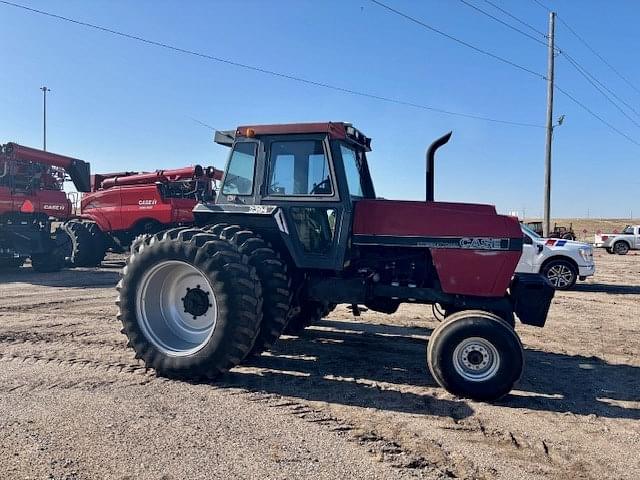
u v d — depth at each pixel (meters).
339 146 5.48
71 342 6.37
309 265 5.41
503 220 5.27
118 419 4.05
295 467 3.36
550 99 23.44
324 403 4.54
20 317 7.91
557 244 12.89
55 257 14.13
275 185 5.61
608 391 5.11
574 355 6.50
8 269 14.73
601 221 78.94
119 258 18.31
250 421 4.08
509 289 5.77
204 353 4.95
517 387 5.17
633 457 3.66
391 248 5.59
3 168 13.86
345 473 3.30
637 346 6.99
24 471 3.23
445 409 4.49
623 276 16.08
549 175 23.59
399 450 3.66
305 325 6.89
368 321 8.20
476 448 3.74
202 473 3.25
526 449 3.75
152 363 5.13
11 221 13.85
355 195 5.97
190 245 5.06
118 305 5.31
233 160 5.77
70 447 3.56
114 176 15.52
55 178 15.41
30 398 4.46
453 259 5.30
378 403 4.59
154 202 14.23
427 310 9.30
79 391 4.66
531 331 7.92
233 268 4.92
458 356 4.78
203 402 4.47
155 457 3.44
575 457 3.64
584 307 10.23
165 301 5.38
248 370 5.45
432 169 5.75
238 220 5.62
